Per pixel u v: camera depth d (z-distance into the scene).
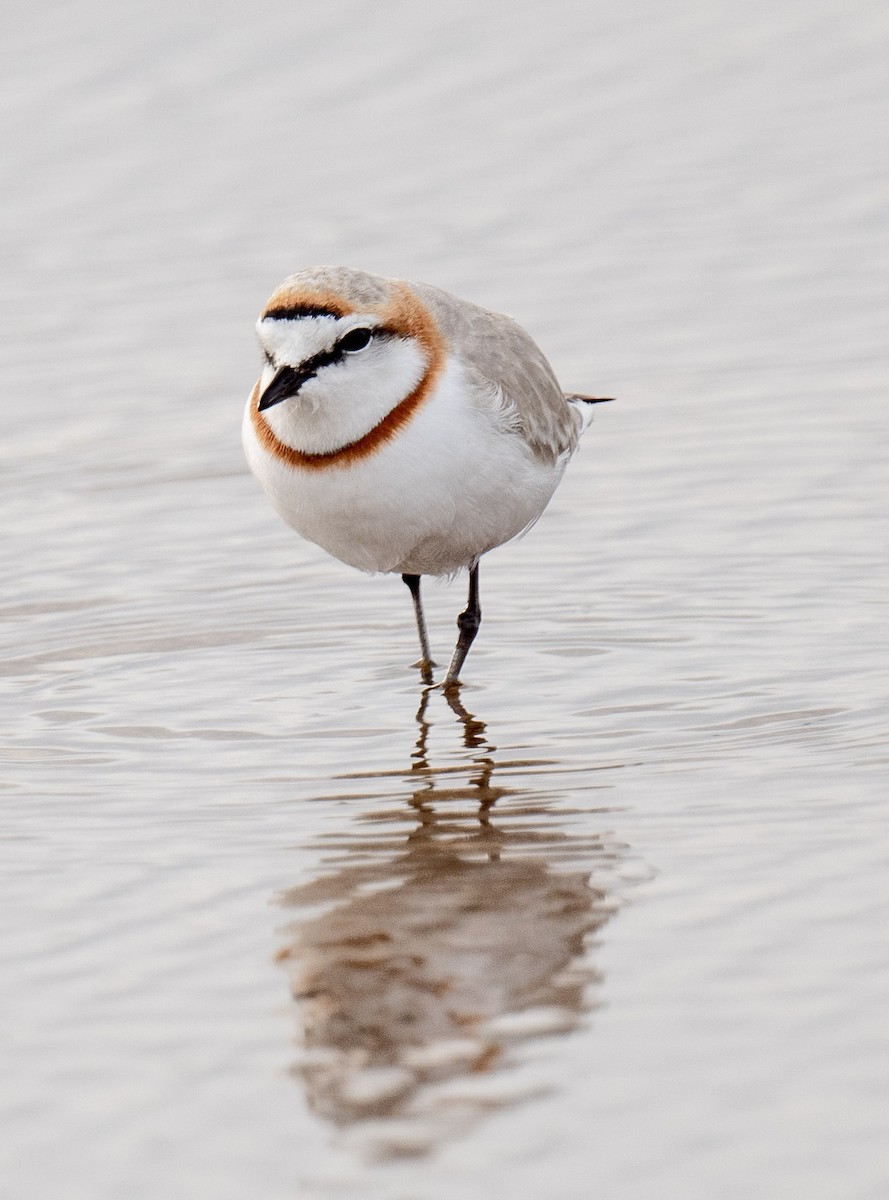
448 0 26.66
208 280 20.33
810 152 22.64
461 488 10.93
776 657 11.93
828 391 17.25
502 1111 6.74
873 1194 6.15
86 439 17.12
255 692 11.89
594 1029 7.29
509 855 9.11
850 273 19.83
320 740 11.02
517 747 10.75
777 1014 7.31
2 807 9.98
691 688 11.52
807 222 21.02
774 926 8.09
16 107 24.38
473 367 10.98
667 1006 7.44
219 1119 6.75
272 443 10.82
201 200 22.23
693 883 8.63
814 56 24.97
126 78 24.95
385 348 10.52
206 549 14.64
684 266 20.12
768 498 14.97
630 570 13.78
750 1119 6.60
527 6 26.61
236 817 9.78
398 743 10.92
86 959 8.06
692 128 23.39
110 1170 6.46
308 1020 7.45
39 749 10.91
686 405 17.16
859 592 12.97
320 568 14.26
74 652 12.62
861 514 14.48
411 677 12.16
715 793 9.80
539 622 12.98
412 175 22.56
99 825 9.70
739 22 26.03
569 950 7.99
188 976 7.89
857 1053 6.98
